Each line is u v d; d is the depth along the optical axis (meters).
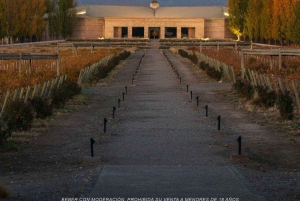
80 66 38.59
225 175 11.04
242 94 27.47
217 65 41.91
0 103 18.33
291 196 9.35
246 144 15.39
